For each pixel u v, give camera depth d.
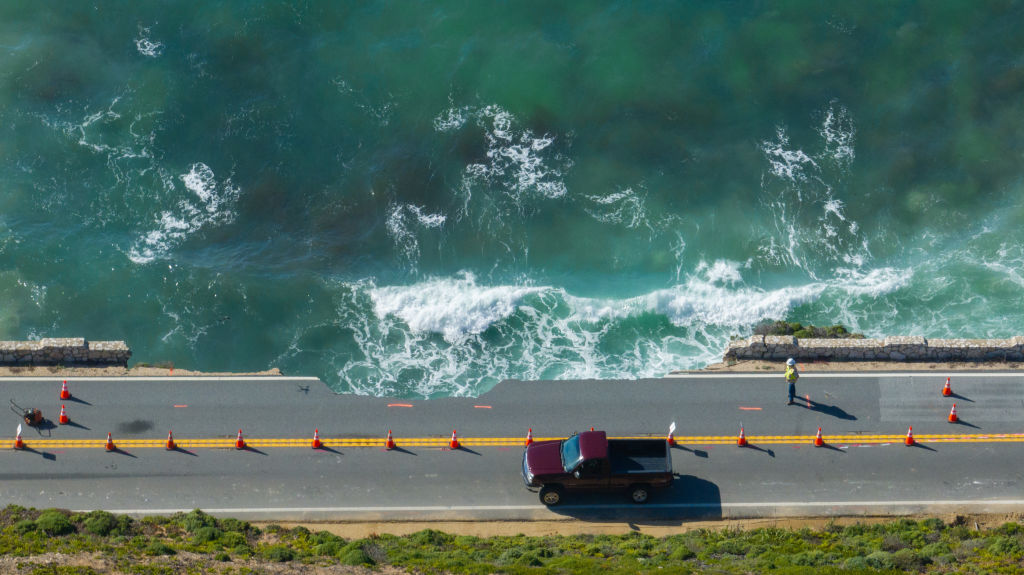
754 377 58.16
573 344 60.94
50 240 65.19
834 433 55.28
